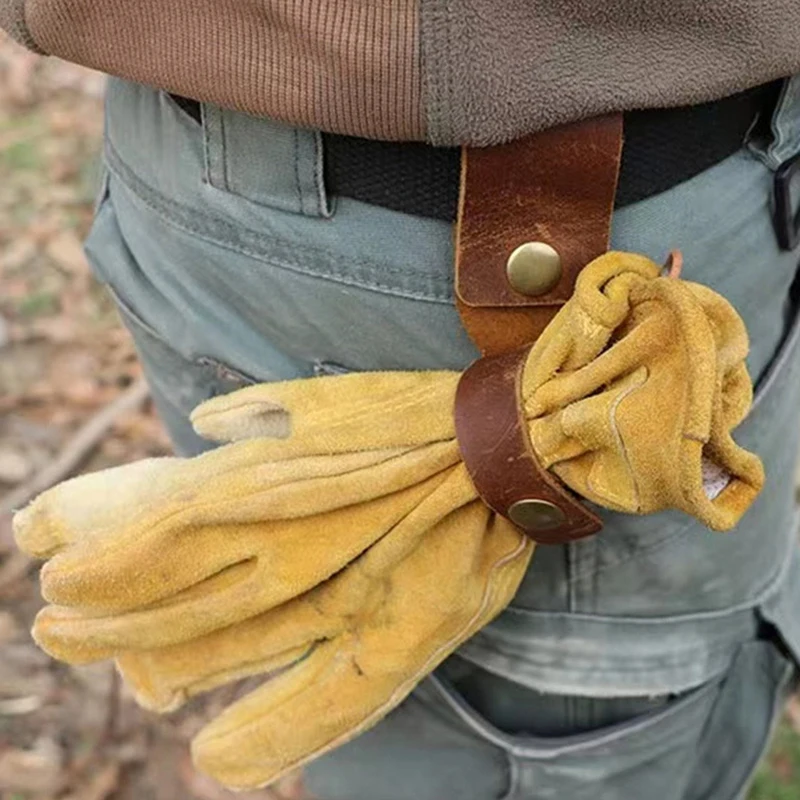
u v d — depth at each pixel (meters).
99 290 1.45
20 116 1.75
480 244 0.48
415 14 0.43
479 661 0.59
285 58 0.45
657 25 0.44
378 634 0.53
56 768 0.98
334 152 0.48
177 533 0.51
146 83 0.48
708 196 0.49
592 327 0.46
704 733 0.64
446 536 0.51
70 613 0.54
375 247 0.49
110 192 0.59
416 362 0.51
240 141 0.49
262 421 0.52
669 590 0.57
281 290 0.51
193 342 0.55
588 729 0.61
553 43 0.44
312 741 0.55
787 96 0.49
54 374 1.34
